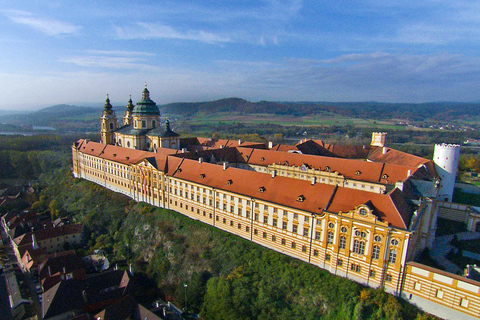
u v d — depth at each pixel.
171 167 117.31
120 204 130.12
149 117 161.00
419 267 62.62
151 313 73.12
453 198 113.69
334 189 77.75
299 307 69.38
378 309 64.06
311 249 77.88
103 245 113.62
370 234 66.88
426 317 61.38
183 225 103.62
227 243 90.00
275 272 77.44
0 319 83.81
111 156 148.00
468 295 57.47
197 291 82.12
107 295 82.19
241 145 160.38
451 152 102.50
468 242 82.00
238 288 75.31
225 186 96.75
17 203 160.75
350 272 71.25
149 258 100.69
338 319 65.44
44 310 77.69
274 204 83.81
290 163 128.62
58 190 170.25
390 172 105.00
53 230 116.69
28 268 101.44
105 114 176.75
